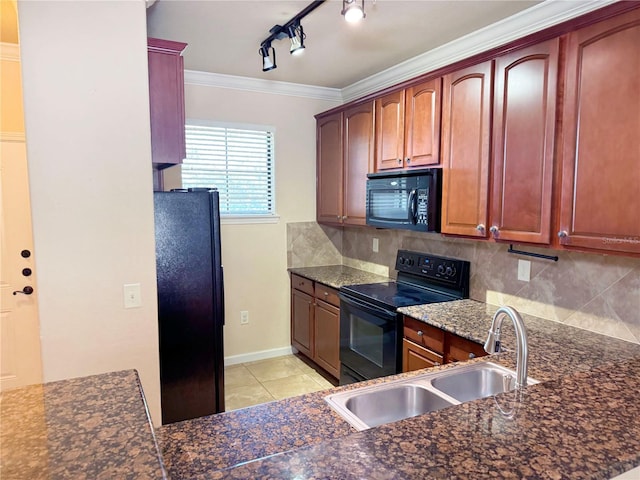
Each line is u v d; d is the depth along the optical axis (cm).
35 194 185
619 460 80
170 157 223
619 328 202
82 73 189
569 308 224
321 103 417
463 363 169
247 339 403
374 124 323
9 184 296
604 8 169
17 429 85
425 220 266
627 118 165
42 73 182
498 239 225
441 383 157
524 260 247
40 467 72
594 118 176
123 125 197
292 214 412
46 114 184
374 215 318
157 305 213
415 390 149
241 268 395
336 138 376
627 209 166
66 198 190
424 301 278
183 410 246
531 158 204
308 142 414
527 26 240
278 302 415
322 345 362
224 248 385
